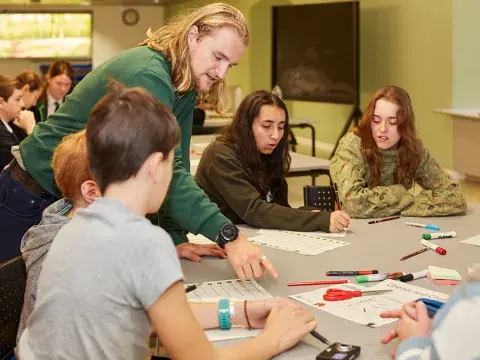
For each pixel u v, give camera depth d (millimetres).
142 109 1192
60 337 1182
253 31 10289
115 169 1186
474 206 2754
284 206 2514
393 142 2672
